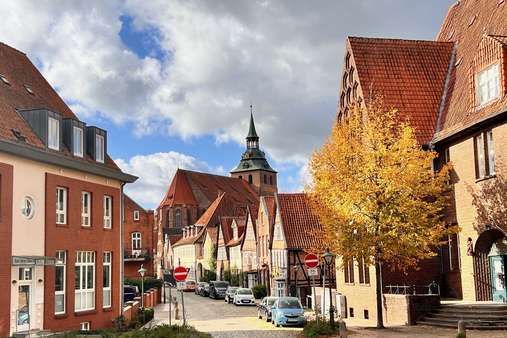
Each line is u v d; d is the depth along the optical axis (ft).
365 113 107.14
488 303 88.28
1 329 76.69
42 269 87.10
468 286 95.40
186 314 150.00
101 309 103.30
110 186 109.29
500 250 90.33
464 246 96.07
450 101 108.06
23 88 100.73
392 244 85.92
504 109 80.84
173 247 386.73
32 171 85.51
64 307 92.84
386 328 86.07
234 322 121.19
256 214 248.93
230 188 437.99
